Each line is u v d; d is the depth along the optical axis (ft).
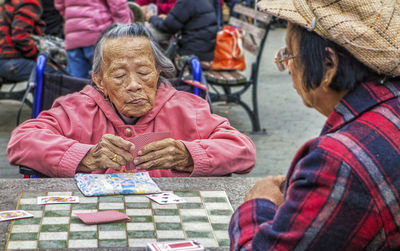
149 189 5.86
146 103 7.17
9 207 5.35
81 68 15.99
